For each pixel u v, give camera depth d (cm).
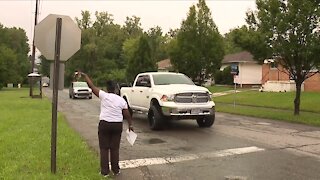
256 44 1745
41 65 9712
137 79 1563
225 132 1270
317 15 1570
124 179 677
